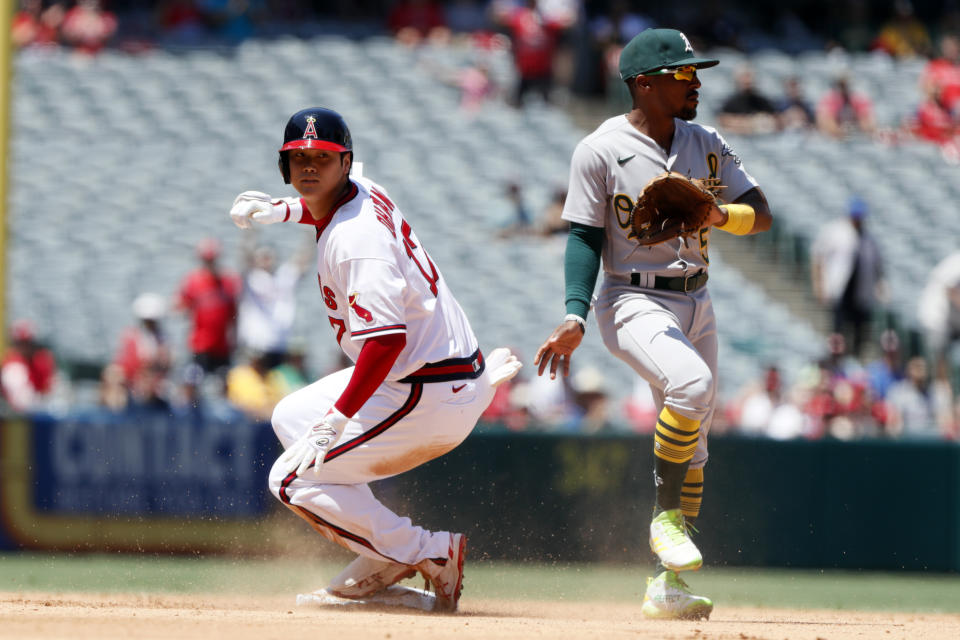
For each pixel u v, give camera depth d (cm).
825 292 4409
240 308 3997
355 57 6394
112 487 3303
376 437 1616
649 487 3150
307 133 1542
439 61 6362
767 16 7588
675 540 1700
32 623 1338
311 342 4491
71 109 6116
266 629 1327
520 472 3062
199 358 3906
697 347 1791
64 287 4888
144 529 3288
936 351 4184
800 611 2191
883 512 3356
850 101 5891
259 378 3766
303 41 6831
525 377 4297
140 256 5112
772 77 6275
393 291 1537
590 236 1733
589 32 6153
